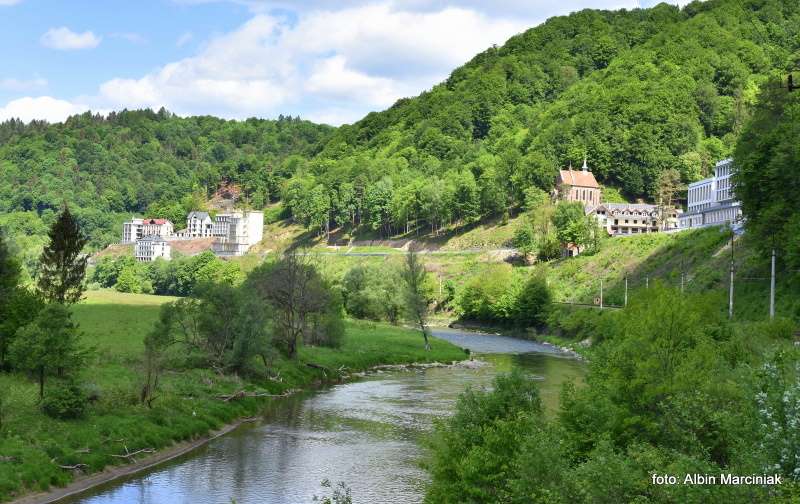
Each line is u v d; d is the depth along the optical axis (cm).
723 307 11256
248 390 8538
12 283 8275
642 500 3155
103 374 7738
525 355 13175
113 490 5431
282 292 10756
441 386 9856
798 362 3500
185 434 6744
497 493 4125
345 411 8175
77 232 9762
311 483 5638
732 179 12331
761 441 3188
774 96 13125
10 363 7144
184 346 9006
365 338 14062
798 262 9806
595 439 4491
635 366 5225
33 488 5178
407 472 5925
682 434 4253
